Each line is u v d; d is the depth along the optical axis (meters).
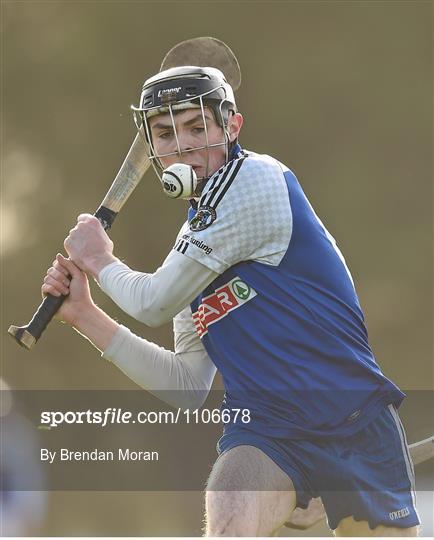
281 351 12.69
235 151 13.38
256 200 12.64
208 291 12.98
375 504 12.88
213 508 12.26
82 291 13.63
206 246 12.57
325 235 13.16
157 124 13.16
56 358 49.59
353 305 13.12
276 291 12.73
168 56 15.20
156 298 12.80
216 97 13.02
